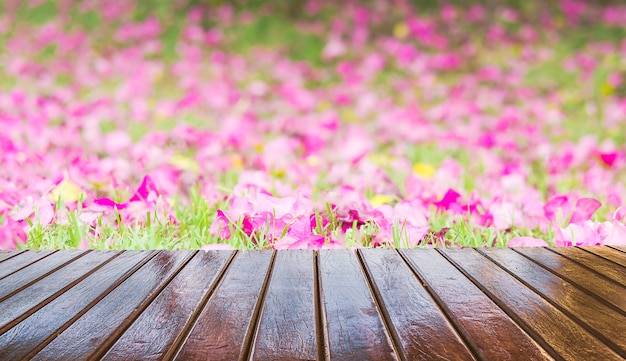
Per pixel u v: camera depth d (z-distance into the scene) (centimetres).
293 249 212
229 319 141
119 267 187
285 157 402
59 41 802
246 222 238
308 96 604
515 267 190
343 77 730
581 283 172
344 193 259
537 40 833
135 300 155
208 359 119
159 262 193
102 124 504
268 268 187
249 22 888
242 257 201
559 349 125
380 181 311
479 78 702
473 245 237
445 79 718
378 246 233
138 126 510
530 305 152
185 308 149
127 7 902
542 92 655
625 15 900
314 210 248
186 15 897
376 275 179
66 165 346
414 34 845
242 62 766
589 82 679
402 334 132
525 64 750
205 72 723
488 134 441
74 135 424
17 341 128
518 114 559
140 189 256
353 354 121
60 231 237
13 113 513
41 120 475
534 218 264
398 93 665
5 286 167
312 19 909
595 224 237
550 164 377
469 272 183
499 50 803
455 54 793
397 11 920
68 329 135
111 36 832
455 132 488
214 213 276
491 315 145
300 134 487
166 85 677
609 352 123
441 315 144
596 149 398
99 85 668
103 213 250
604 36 844
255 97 623
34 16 884
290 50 823
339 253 207
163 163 328
